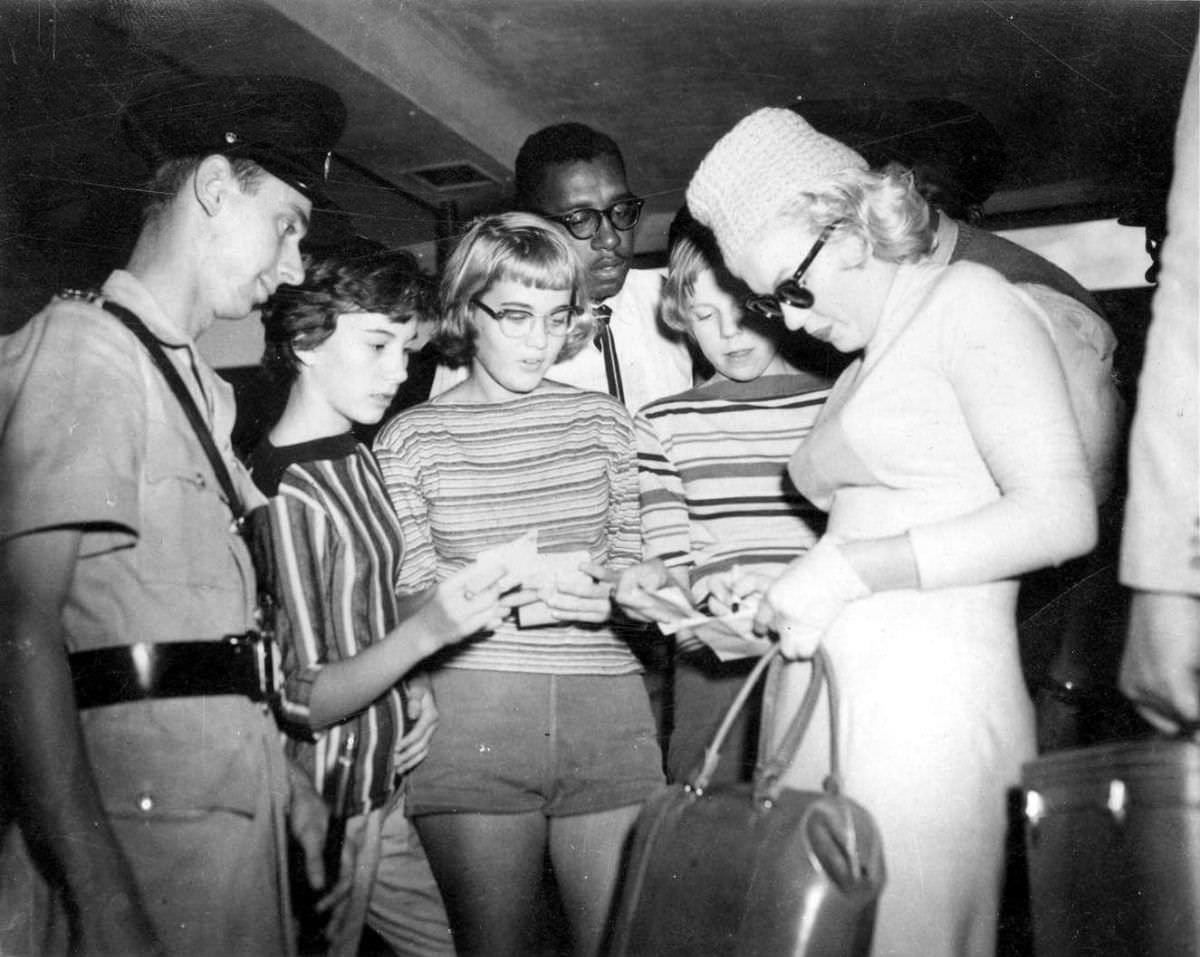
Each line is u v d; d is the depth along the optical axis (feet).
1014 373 5.10
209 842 5.27
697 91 14.80
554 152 8.80
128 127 6.09
